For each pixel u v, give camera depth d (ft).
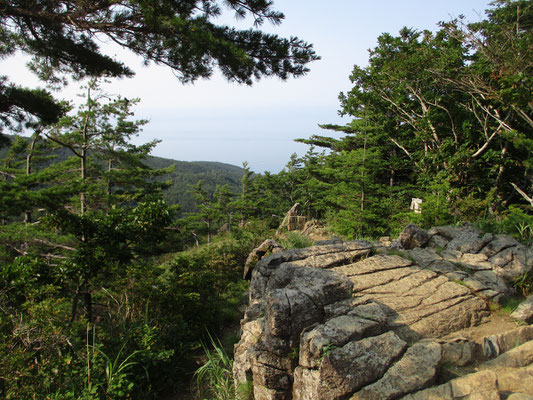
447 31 55.36
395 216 51.96
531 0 57.31
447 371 10.10
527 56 44.68
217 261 38.45
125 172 85.97
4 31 29.19
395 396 9.01
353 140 89.20
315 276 13.83
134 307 23.12
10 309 19.20
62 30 27.71
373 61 77.15
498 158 55.47
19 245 49.75
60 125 67.51
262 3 24.16
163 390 17.49
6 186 38.65
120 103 72.69
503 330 12.48
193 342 21.72
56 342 15.99
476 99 56.34
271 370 11.52
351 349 9.98
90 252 25.64
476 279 15.23
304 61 26.58
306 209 121.90
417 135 68.95
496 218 32.35
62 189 43.16
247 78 27.25
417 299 13.53
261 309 16.24
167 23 21.74
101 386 14.67
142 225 27.50
